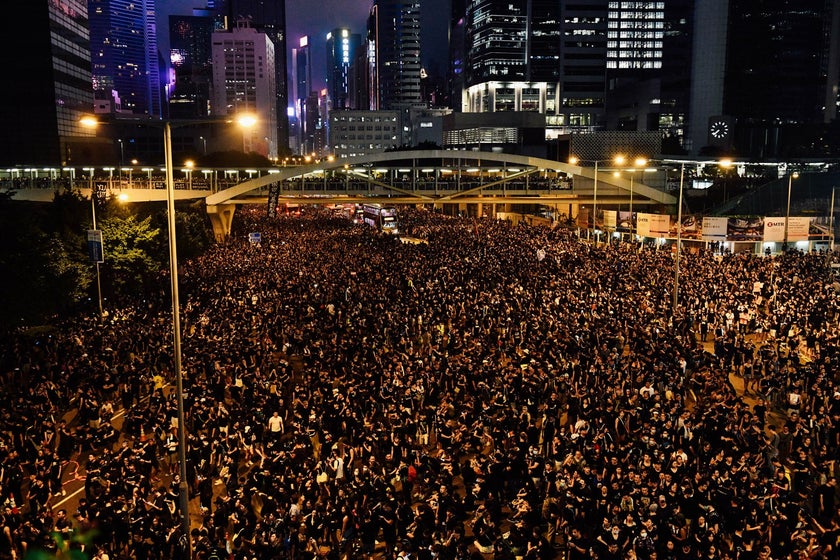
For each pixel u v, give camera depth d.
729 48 191.62
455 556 15.59
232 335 33.50
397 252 65.38
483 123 194.62
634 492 17.22
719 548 15.98
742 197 91.38
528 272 50.19
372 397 24.84
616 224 66.25
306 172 89.00
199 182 105.19
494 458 19.52
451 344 31.92
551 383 25.36
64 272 39.50
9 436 21.80
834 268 50.66
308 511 17.92
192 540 17.61
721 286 42.69
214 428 22.94
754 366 28.36
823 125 178.00
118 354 31.45
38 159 154.88
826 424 21.53
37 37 150.12
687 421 21.48
